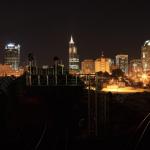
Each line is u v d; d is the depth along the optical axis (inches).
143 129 1220.5
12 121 1217.4
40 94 1453.0
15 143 967.0
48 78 1567.4
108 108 1393.9
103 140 1042.1
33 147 940.0
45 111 1396.4
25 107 1382.9
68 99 1439.5
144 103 2011.6
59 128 1180.5
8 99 1299.2
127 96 2321.6
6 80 1620.3
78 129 1189.7
